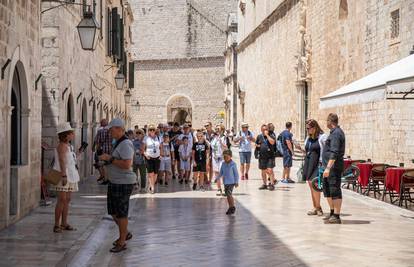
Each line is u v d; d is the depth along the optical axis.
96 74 24.42
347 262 8.23
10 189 11.37
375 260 8.36
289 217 12.55
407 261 8.30
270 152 18.25
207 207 14.24
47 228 10.68
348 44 22.88
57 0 13.91
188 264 8.18
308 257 8.56
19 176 11.49
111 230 10.95
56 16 15.71
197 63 66.19
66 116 17.02
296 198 16.09
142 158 17.92
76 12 18.80
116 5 33.53
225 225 11.52
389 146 18.23
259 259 8.45
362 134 20.95
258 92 45.16
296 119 31.59
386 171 14.38
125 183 9.02
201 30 65.81
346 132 22.94
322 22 26.59
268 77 40.88
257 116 45.75
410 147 16.59
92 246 9.26
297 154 29.52
